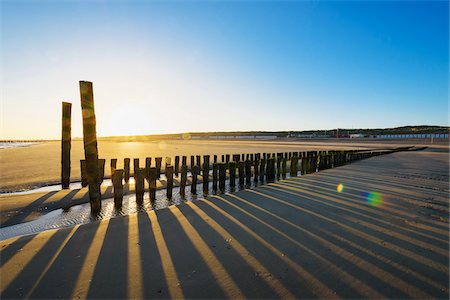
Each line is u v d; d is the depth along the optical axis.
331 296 2.55
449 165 14.88
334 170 12.58
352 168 13.41
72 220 5.52
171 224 4.72
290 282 2.80
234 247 3.71
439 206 5.82
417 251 3.51
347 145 46.75
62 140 8.61
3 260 3.35
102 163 9.66
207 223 4.76
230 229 4.44
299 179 9.79
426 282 2.77
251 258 3.36
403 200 6.40
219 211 5.52
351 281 2.80
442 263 3.18
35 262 3.30
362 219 4.91
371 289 2.65
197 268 3.12
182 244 3.83
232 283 2.80
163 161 17.11
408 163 16.08
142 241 3.95
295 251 3.55
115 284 2.80
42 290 2.71
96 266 3.19
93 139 6.07
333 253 3.48
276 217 5.08
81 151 28.20
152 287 2.74
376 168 13.41
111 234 4.24
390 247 3.65
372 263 3.19
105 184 9.44
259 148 34.47
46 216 5.75
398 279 2.83
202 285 2.77
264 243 3.83
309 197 6.78
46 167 13.91
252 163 10.21
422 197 6.72
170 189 7.47
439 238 3.98
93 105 6.13
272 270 3.06
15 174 11.50
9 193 8.22
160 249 3.66
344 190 7.68
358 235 4.11
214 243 3.85
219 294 2.61
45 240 3.98
